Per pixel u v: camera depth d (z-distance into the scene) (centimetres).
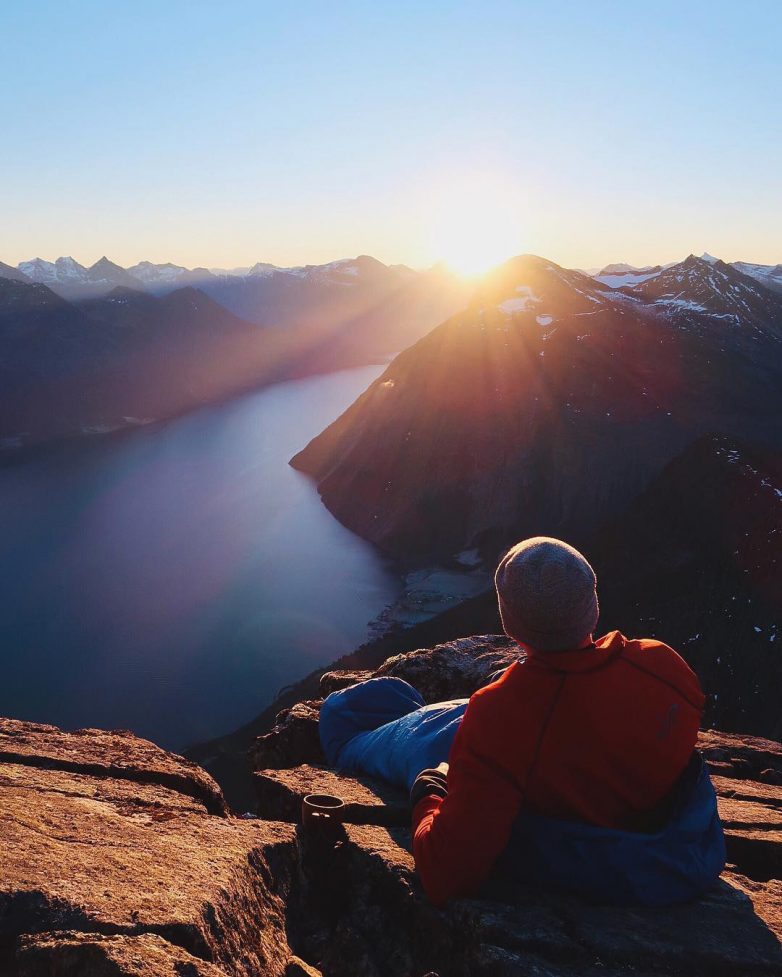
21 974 186
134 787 350
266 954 239
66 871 225
